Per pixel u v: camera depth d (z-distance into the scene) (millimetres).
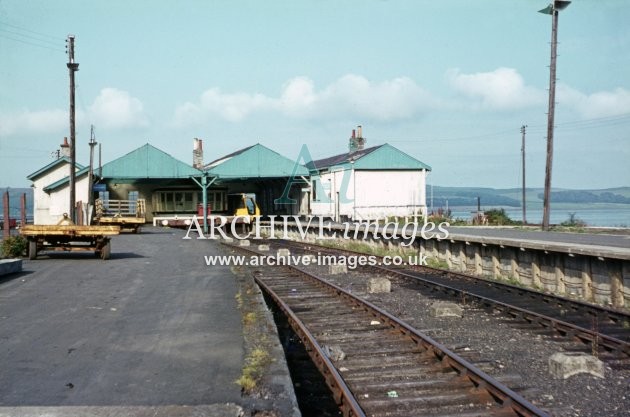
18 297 13156
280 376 6992
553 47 33625
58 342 8859
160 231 44469
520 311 11797
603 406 6648
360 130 60344
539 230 32656
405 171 48250
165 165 48156
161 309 11695
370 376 7781
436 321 11578
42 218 47719
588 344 9625
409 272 20453
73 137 36938
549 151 33344
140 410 5879
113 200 49250
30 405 6031
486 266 21109
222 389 6551
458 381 7410
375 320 11562
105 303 12398
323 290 15781
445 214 47875
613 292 14445
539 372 8016
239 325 10047
